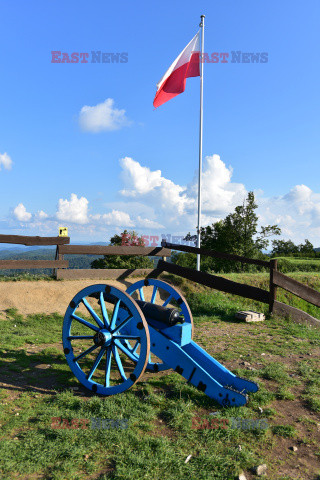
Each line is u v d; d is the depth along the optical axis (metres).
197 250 11.16
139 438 3.20
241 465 2.90
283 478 2.75
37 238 10.41
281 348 6.54
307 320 8.86
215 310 9.97
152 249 12.02
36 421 3.47
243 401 3.85
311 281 14.11
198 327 8.22
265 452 3.12
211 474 2.74
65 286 10.09
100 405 3.78
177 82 14.93
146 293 10.74
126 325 5.21
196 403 4.07
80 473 2.71
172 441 3.21
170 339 4.40
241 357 5.93
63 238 10.72
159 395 4.22
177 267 11.52
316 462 3.01
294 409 4.03
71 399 4.00
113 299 4.60
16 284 9.74
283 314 9.15
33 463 2.81
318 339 7.32
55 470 2.74
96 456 2.94
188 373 4.20
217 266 22.41
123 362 5.59
